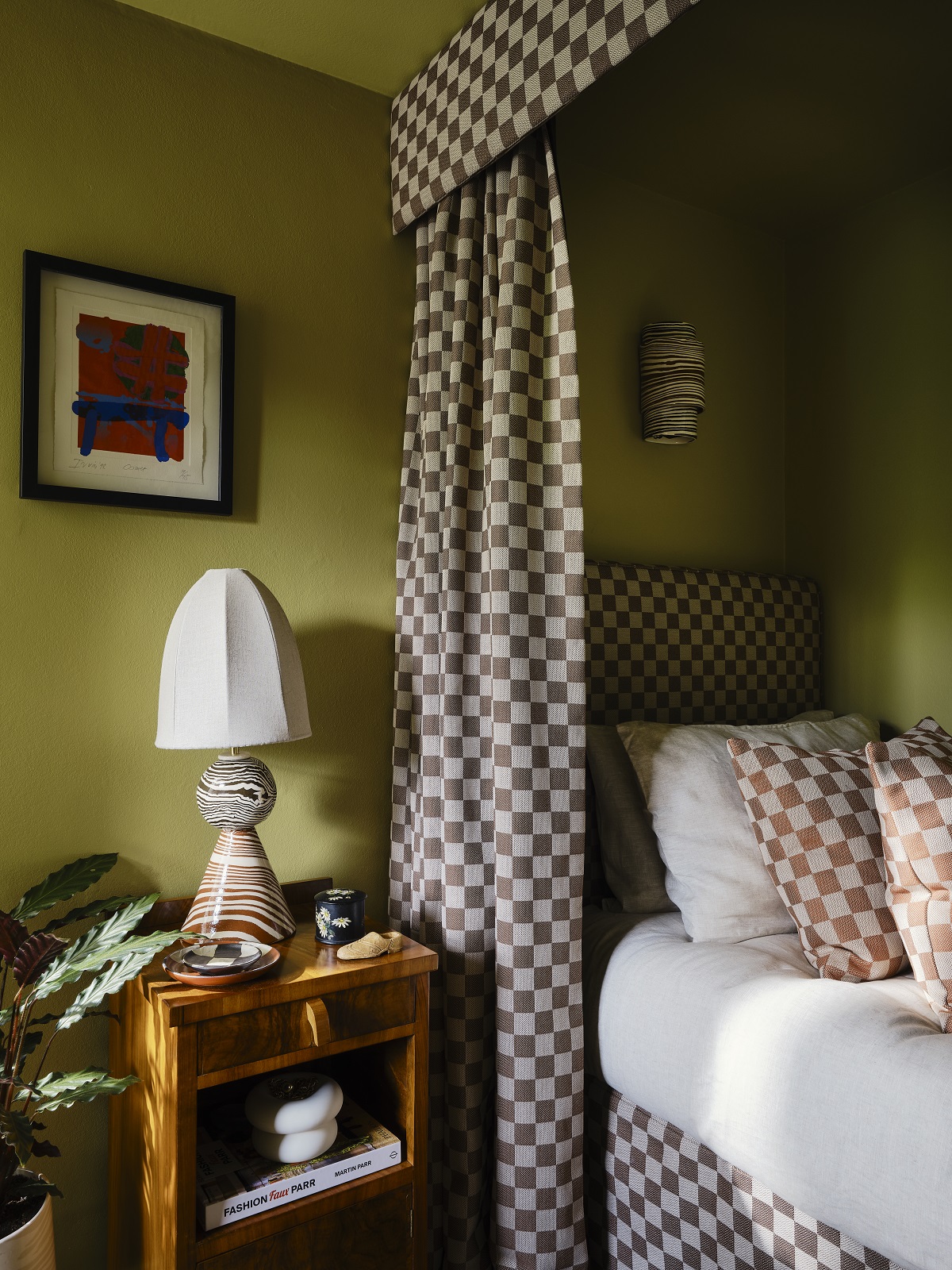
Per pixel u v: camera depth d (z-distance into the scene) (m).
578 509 1.85
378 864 2.22
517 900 1.77
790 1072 1.48
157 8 1.93
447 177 2.01
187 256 1.98
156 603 1.93
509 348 1.84
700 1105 1.61
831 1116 1.40
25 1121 1.39
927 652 2.78
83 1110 1.82
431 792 1.97
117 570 1.89
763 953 1.81
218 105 2.03
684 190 2.88
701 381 2.76
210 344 1.99
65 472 1.82
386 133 2.27
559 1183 1.78
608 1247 1.86
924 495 2.79
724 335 3.06
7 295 1.78
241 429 2.04
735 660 2.79
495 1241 1.79
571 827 1.83
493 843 1.91
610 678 2.51
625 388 2.81
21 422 1.78
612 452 2.78
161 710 1.72
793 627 2.95
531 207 1.89
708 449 3.02
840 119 2.49
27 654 1.79
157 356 1.92
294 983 1.54
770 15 2.07
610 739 2.30
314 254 2.15
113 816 1.88
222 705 1.66
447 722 1.89
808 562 3.14
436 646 2.00
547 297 1.92
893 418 2.88
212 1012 1.45
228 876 1.75
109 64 1.89
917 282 2.82
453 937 1.86
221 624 1.69
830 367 3.08
